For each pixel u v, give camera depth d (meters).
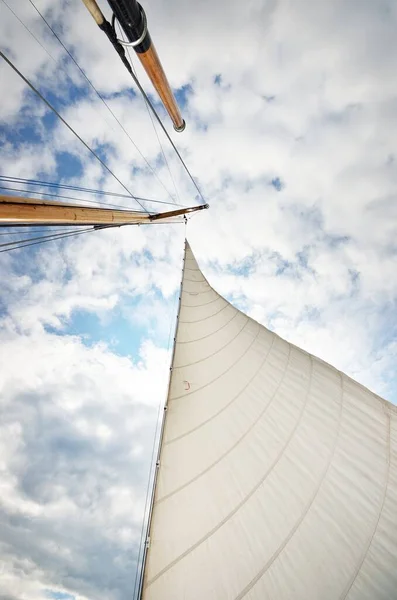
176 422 7.91
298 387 10.37
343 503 6.93
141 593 4.50
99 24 4.61
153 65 5.78
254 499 6.61
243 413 8.94
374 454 8.33
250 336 13.51
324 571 5.66
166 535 5.42
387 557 6.11
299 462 7.71
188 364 10.48
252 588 5.14
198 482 6.62
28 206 5.29
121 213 9.57
